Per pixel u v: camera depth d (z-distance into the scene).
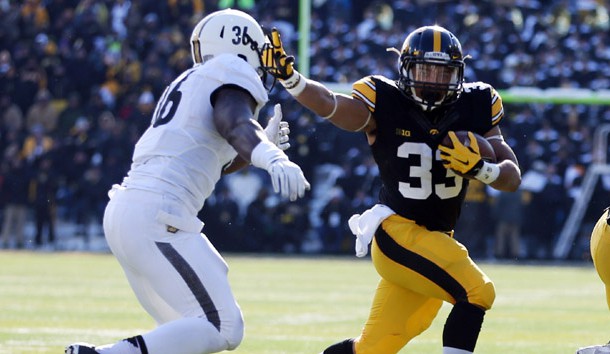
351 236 55.41
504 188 15.09
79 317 27.53
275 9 58.56
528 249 55.31
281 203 56.09
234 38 14.51
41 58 60.94
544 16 59.06
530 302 33.81
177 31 59.53
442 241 15.06
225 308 13.21
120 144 56.59
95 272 42.59
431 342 23.64
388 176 15.73
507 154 15.62
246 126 12.72
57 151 57.53
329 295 34.97
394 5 57.59
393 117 15.51
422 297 15.71
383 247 15.52
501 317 29.30
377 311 15.81
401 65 15.38
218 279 13.33
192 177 13.54
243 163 15.31
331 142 55.91
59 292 34.31
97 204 56.81
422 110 15.55
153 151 13.59
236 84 13.32
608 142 55.72
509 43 57.25
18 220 57.72
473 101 15.76
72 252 55.00
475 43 56.94
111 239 13.57
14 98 59.84
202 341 12.91
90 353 12.48
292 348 22.38
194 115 13.49
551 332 25.88
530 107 57.50
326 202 56.34
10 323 26.05
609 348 17.52
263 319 28.00
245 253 56.03
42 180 57.12
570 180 55.09
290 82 14.98
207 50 14.52
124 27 60.44
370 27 57.19
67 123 59.59
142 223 13.22
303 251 56.06
